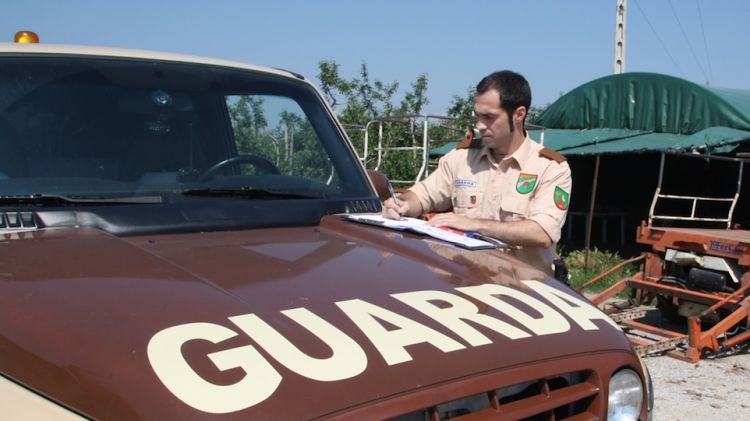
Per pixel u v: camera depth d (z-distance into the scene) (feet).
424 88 67.77
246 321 5.57
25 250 6.67
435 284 6.95
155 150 9.01
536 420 6.16
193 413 4.68
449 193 12.45
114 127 8.86
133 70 9.42
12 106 8.32
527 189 11.07
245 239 7.95
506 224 10.37
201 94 9.79
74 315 5.41
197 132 9.51
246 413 4.76
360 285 6.62
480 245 8.72
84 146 8.54
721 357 22.33
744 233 26.68
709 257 24.43
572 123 54.34
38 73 8.73
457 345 5.88
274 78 10.83
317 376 5.16
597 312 7.34
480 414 5.66
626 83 50.52
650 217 35.04
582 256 40.42
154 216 7.98
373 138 51.85
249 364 5.09
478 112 11.16
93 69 9.12
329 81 65.92
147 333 5.23
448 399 5.42
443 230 9.34
